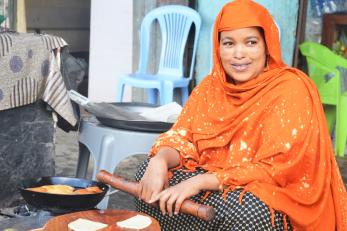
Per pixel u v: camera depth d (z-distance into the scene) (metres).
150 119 2.78
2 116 2.53
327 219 2.06
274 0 4.65
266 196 1.90
